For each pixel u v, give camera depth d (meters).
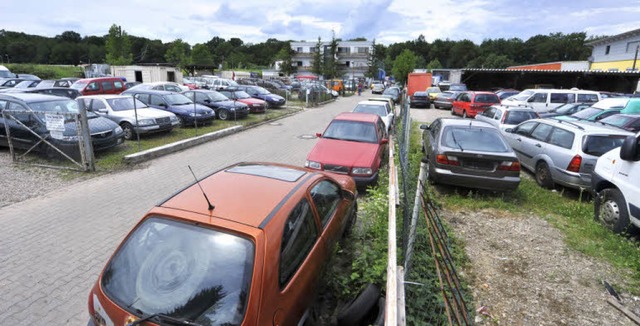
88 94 19.88
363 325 3.22
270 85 36.34
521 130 9.91
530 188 8.21
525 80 32.44
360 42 88.31
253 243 2.58
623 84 29.03
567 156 7.58
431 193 7.42
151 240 2.75
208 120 15.89
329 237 3.86
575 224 6.32
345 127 9.00
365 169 7.39
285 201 3.16
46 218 6.08
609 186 6.22
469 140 7.50
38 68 51.00
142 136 13.12
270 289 2.54
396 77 59.09
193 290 2.47
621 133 7.39
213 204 2.97
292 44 89.44
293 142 13.25
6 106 10.03
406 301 3.56
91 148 8.79
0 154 10.15
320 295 3.95
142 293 2.53
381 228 5.03
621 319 3.94
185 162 10.03
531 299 4.25
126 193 7.39
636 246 5.43
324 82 44.00
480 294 4.32
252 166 4.17
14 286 4.25
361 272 4.13
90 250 5.08
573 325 3.84
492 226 6.20
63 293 4.16
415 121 19.25
